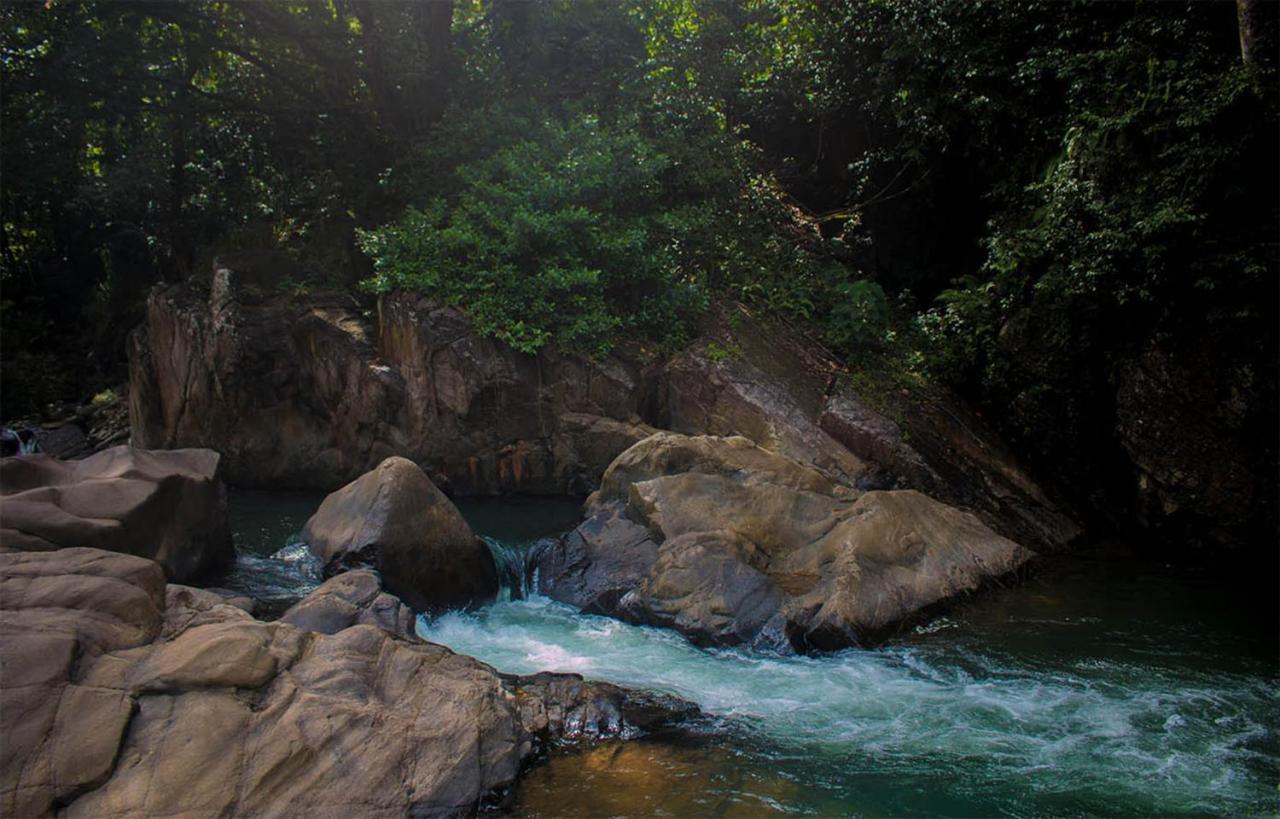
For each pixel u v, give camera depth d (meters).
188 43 17.11
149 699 5.08
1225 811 5.47
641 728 6.31
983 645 8.14
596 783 5.57
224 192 18.56
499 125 16.08
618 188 14.48
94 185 16.73
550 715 6.30
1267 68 10.38
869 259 16.94
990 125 14.19
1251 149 10.52
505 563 9.94
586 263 13.76
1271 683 7.38
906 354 13.71
